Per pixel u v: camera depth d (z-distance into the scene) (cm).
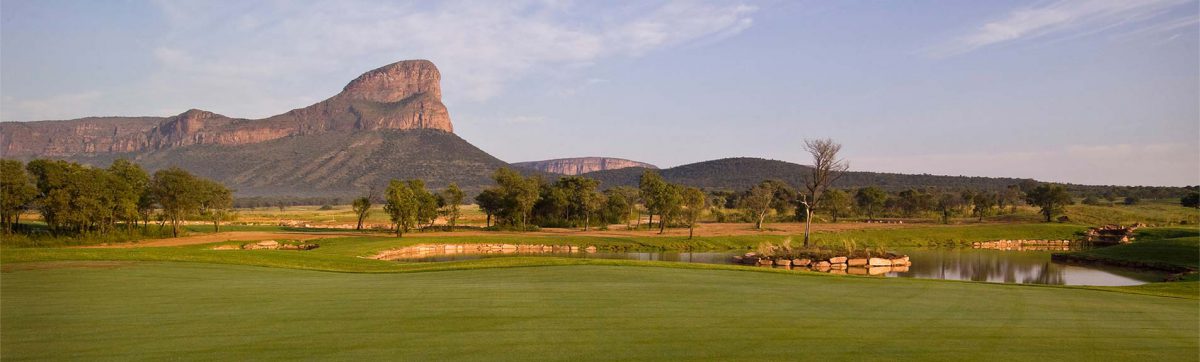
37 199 6209
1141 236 8038
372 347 1150
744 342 1227
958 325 1444
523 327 1345
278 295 1805
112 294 1805
